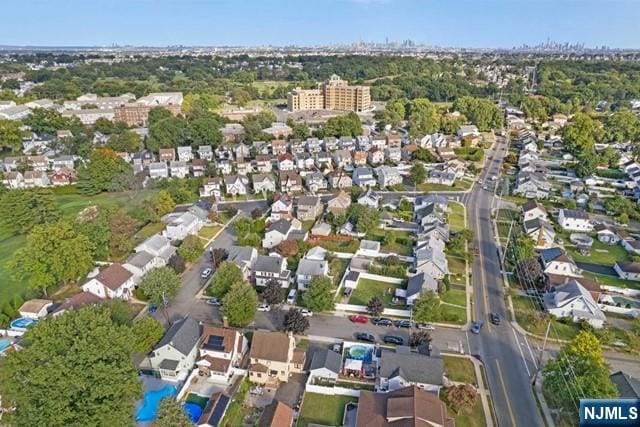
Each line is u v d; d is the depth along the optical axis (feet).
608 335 198.59
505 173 444.96
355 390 167.53
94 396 131.54
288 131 579.89
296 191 391.04
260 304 225.56
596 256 281.74
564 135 532.73
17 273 232.73
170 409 140.26
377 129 621.72
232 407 160.56
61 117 598.75
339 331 206.90
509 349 196.13
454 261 272.10
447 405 163.12
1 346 192.65
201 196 380.78
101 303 191.52
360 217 302.66
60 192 394.32
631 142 547.08
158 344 179.42
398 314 219.20
